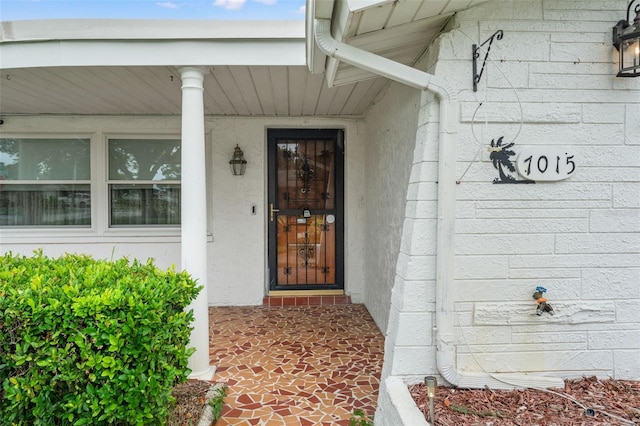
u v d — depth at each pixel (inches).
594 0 81.0
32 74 116.7
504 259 81.3
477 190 80.8
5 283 76.5
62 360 66.0
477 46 79.2
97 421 68.2
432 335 80.2
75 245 177.9
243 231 182.1
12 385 66.7
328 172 189.6
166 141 181.9
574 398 76.0
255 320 161.6
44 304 67.8
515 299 81.7
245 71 115.6
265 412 93.5
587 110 81.7
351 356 125.7
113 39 102.0
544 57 80.7
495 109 80.1
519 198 81.1
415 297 80.1
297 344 135.9
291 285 190.4
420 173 80.5
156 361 72.9
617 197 82.4
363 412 93.4
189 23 101.7
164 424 77.0
